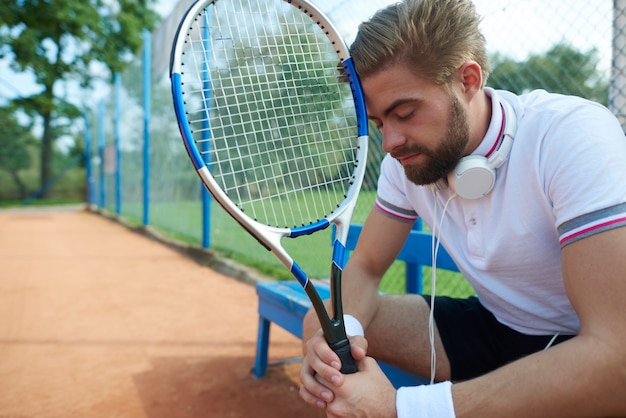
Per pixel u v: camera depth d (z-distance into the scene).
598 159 0.94
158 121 7.77
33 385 2.24
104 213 13.74
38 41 20.91
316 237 3.30
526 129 1.07
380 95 1.06
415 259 2.06
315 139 1.39
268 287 2.24
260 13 1.38
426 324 1.35
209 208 5.76
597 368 0.86
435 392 0.96
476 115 1.10
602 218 0.91
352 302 1.33
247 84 1.35
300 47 1.41
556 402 0.89
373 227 1.43
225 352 2.62
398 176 1.37
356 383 1.00
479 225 1.16
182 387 2.19
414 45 1.01
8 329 3.12
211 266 5.12
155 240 7.61
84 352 2.66
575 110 1.02
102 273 4.97
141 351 2.66
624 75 2.03
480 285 1.24
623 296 0.87
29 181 21.17
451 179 1.13
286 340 2.79
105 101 13.22
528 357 0.94
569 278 0.95
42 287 4.35
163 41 6.82
